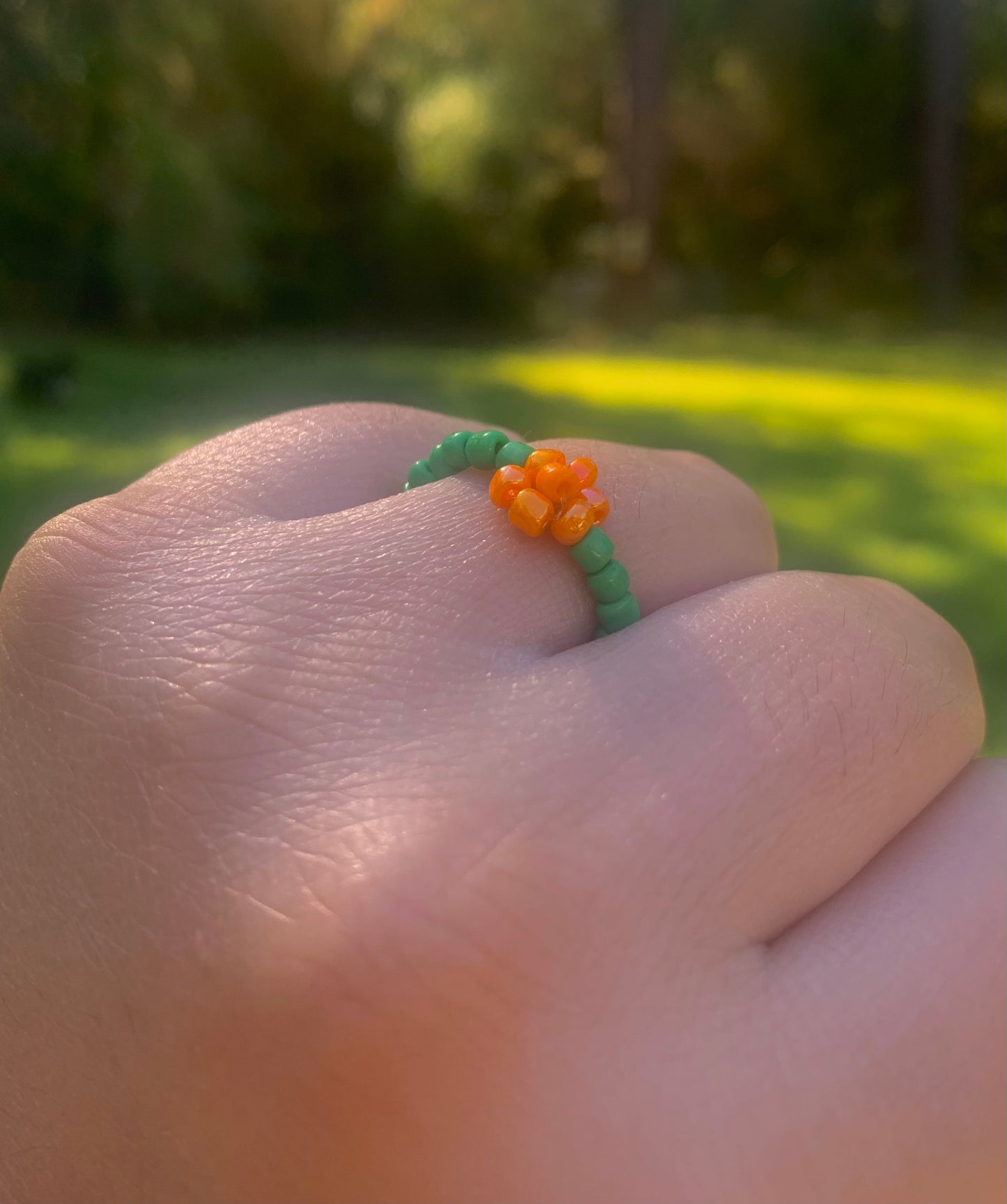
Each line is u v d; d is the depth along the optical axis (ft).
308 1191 0.17
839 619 0.21
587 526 0.22
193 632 0.21
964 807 0.20
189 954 0.18
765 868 0.18
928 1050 0.17
